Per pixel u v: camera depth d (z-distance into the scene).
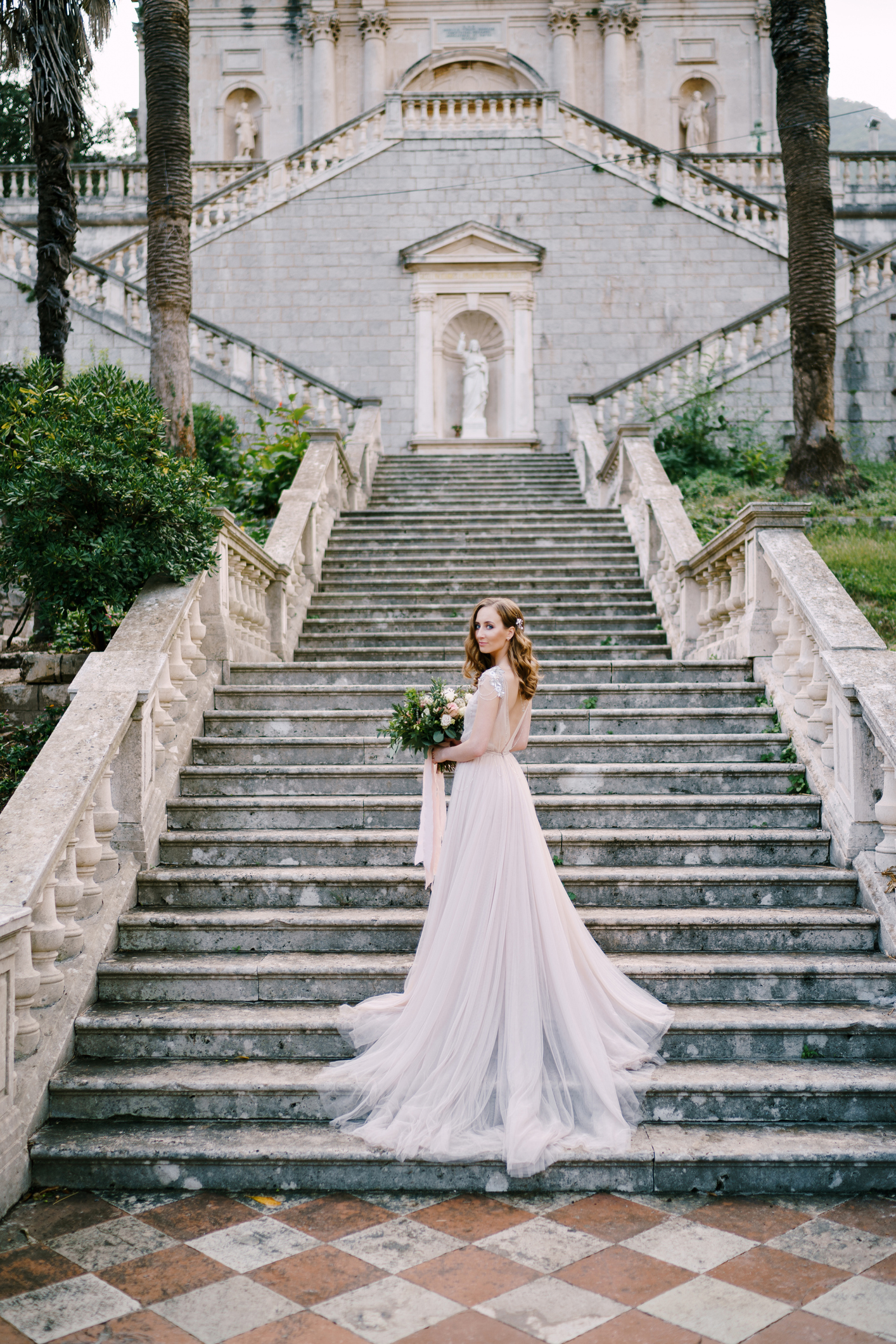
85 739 4.65
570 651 8.35
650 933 4.59
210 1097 3.84
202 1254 3.18
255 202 19.91
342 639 8.76
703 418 15.05
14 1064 3.64
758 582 6.57
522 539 11.16
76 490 5.90
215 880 4.86
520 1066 3.69
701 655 7.81
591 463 13.46
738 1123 3.81
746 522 6.58
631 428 11.49
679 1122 3.82
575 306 19.66
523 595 9.74
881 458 16.11
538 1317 2.84
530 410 19.48
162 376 10.69
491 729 3.97
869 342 16.28
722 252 19.67
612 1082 3.73
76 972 4.24
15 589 9.57
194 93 27.38
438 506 12.77
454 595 9.71
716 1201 3.51
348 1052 4.09
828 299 12.76
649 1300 2.91
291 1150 3.59
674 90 27.19
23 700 6.93
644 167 19.89
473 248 19.48
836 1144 3.62
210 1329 2.80
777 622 6.28
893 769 4.74
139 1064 4.04
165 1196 3.56
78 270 16.41
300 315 19.69
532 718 6.20
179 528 6.09
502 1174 3.58
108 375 6.55
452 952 3.84
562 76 26.72
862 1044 4.07
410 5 27.12
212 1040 4.11
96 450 5.80
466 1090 3.69
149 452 6.22
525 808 4.01
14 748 6.50
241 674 6.96
